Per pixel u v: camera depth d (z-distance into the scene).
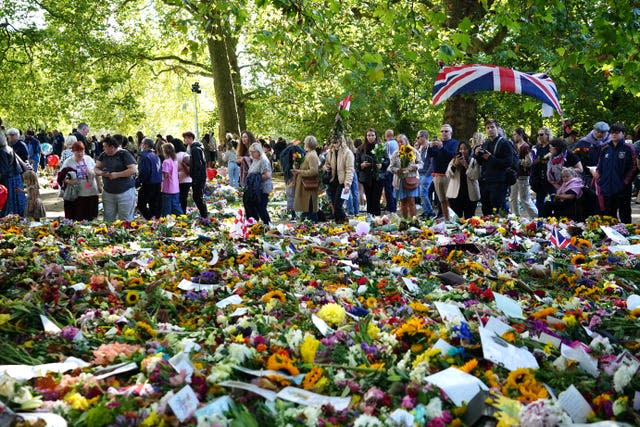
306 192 13.80
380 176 14.88
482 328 4.56
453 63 12.71
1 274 6.17
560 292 6.93
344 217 13.80
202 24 8.18
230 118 28.48
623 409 3.62
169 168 14.09
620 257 8.52
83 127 19.92
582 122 30.31
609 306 6.18
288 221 15.38
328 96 27.53
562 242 9.31
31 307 5.21
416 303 5.71
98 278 6.21
